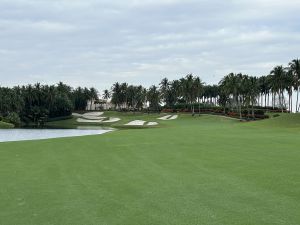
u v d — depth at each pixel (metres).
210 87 199.38
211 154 22.80
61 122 157.75
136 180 15.28
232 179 15.12
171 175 16.20
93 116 182.50
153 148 26.34
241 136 36.59
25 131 88.75
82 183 14.90
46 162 20.61
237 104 155.12
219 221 9.84
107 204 11.74
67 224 9.97
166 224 9.72
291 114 81.50
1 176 16.59
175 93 195.75
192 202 11.76
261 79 155.38
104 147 27.45
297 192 12.73
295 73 101.88
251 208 10.95
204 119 127.62
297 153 22.80
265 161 19.66
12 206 11.74
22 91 172.25
